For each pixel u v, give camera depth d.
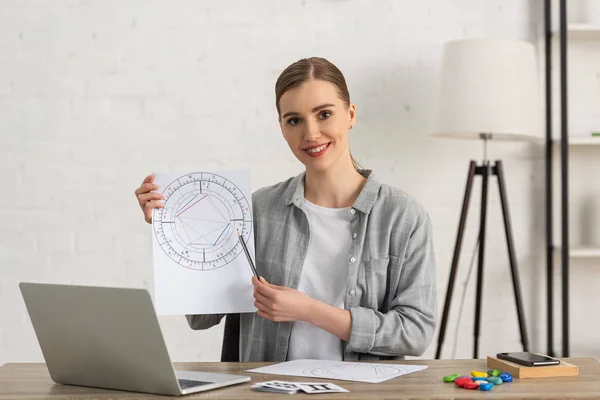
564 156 2.75
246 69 2.96
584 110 2.98
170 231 1.67
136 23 2.96
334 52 2.95
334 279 1.69
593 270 2.99
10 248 2.97
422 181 2.97
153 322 1.25
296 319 1.57
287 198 1.76
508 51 2.61
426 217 1.75
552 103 2.98
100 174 2.97
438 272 2.97
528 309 3.00
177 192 1.69
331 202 1.74
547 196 2.94
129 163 2.97
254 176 2.97
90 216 2.97
